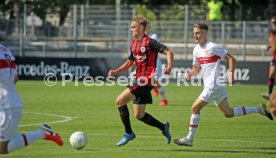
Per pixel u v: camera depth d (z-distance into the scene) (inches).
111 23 4062.5
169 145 1487.5
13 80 1142.3
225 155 1348.4
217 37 4033.0
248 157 1326.3
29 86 3388.3
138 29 1424.7
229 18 4468.5
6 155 1331.2
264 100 2741.1
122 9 4121.6
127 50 3946.9
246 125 1881.2
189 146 1467.8
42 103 2546.8
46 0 4446.4
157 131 1734.7
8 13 4532.5
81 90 3206.2
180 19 4222.4
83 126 1834.4
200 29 1462.8
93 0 5172.2
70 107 2394.2
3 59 1123.3
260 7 4480.8
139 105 1429.6
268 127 1836.9
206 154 1359.5
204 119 2033.7
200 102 1435.8
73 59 3676.2
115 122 1932.8
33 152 1371.8
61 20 4409.5
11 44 3944.4
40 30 4040.4
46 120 1983.3
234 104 2554.1
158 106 2464.3
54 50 4008.4
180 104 2551.7
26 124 1881.2
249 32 3978.8
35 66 3718.0
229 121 1980.8
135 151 1392.7
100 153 1364.4
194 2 5177.2
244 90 3272.6
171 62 1401.3
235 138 1611.7
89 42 3983.8
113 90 3228.3
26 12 3959.2
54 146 1450.5
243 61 3614.7
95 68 3661.4
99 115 2129.7
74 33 3853.3
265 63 3595.0
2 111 1116.5
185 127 1840.6
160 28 4067.4
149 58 1423.5
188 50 4001.0
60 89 3248.0
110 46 3981.3
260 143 1525.6
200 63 1473.9
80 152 1374.3
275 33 1083.9
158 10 4288.9
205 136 1644.9
